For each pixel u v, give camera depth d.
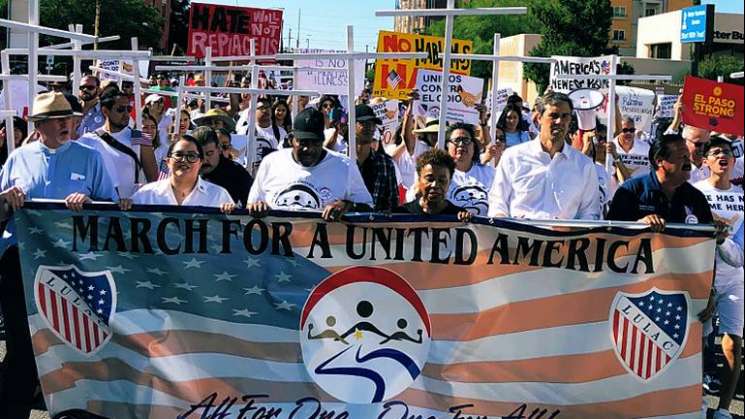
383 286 5.07
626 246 5.08
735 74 6.20
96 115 8.87
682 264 5.09
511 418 5.08
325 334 5.05
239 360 5.01
